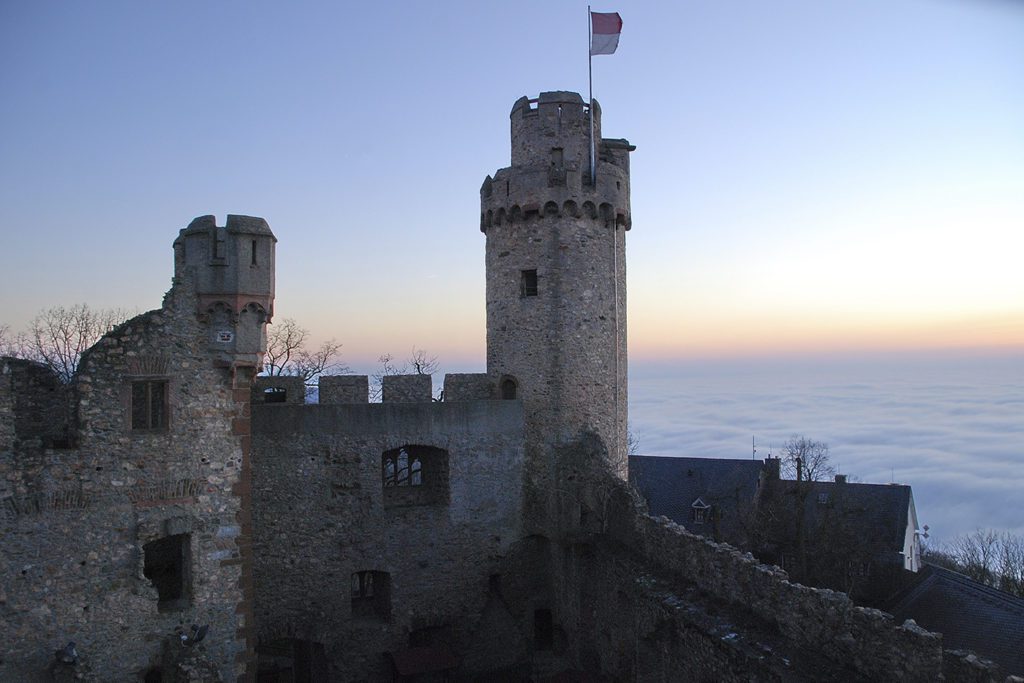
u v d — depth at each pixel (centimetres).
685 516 5778
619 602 2334
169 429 1764
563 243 2661
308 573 2370
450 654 2431
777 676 1538
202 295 1798
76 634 1655
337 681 2400
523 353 2698
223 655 1812
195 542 1789
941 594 3453
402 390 2672
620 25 2789
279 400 2514
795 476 5959
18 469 1612
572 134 2719
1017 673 2755
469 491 2594
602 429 2716
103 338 1700
